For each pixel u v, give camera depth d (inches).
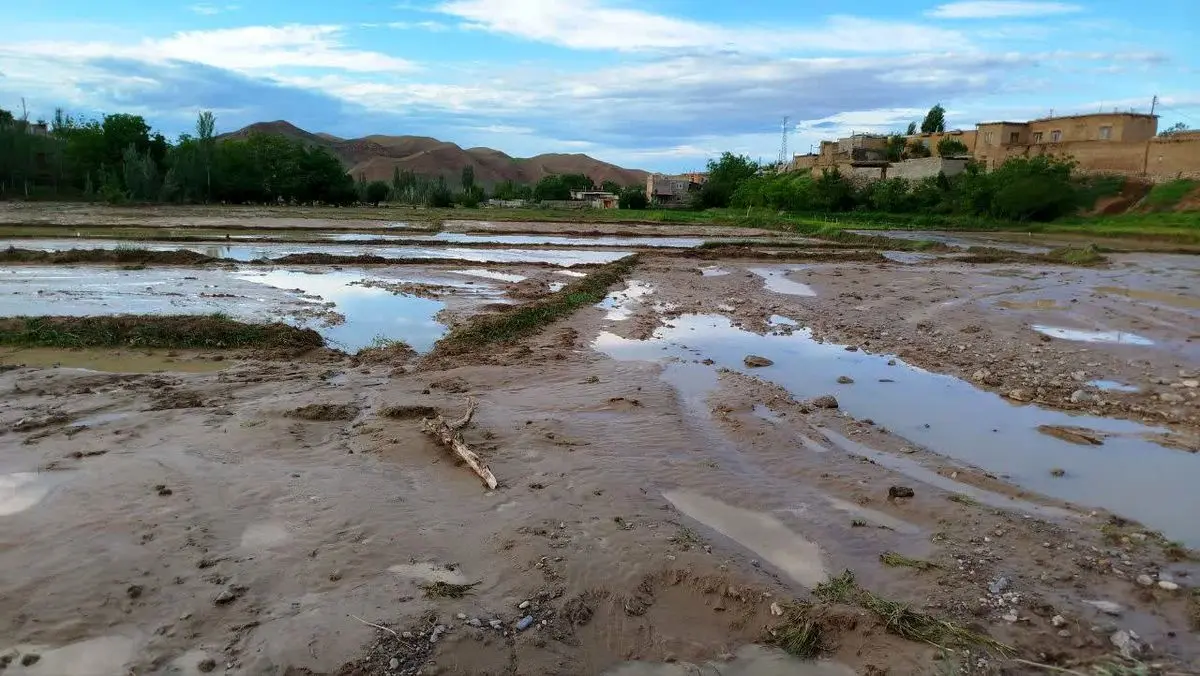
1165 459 358.0
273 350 525.7
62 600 213.0
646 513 279.9
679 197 4485.7
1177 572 244.7
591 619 213.3
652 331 648.4
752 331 658.8
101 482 290.2
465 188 5113.2
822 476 325.7
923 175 2773.1
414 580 227.9
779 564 251.0
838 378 501.7
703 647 204.4
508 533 258.5
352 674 183.6
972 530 274.1
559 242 1489.9
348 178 3619.6
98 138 3038.9
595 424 383.9
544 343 579.2
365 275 935.7
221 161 3125.0
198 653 192.2
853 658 200.4
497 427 369.4
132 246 1166.3
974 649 200.1
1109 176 2220.7
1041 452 367.6
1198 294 888.9
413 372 477.4
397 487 297.7
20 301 689.0
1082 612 219.0
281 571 230.8
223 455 323.6
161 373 465.7
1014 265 1219.9
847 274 1075.9
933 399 457.7
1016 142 2778.1
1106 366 530.6
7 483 288.5
